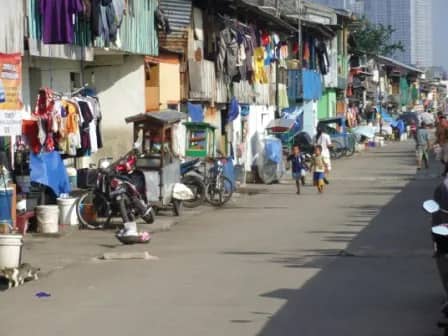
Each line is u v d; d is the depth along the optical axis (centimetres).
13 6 1897
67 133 2173
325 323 1090
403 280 1406
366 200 3050
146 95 3111
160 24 3000
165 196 2452
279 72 5322
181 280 1430
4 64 1780
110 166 2269
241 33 4062
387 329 1054
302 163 3753
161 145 2438
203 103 3675
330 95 7550
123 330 1068
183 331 1056
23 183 1992
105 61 3017
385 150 7269
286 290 1323
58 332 1064
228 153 4056
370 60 10369
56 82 2462
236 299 1256
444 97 18562
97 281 1434
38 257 1708
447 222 991
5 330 1082
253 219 2462
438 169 4759
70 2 2062
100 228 2169
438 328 1051
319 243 1897
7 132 1798
